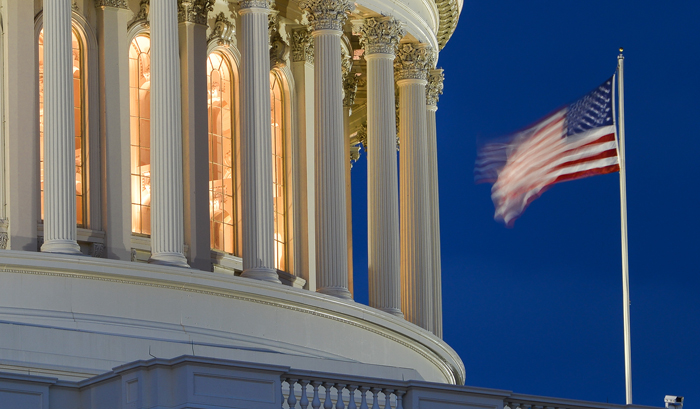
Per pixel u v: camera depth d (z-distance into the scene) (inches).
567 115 3348.9
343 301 3257.9
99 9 3304.6
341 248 3444.9
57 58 3021.7
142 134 3361.2
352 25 3789.4
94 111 3257.9
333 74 3511.3
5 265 2849.4
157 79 3139.8
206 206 3395.7
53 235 2957.7
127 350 2787.9
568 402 2556.6
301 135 3698.3
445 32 4274.1
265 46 3361.2
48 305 2864.2
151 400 2208.4
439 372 3695.9
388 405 2383.1
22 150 3110.2
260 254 3265.3
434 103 4153.5
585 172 3319.4
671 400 2674.7
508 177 3378.4
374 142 3700.8
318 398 2319.1
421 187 3887.8
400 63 3941.9
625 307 3292.3
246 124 3321.9
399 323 3410.4
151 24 3169.3
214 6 3506.4
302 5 3560.5
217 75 3526.1
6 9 3154.5
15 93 3125.0
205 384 2207.2
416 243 3855.8
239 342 3038.9
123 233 3238.2
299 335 3174.2
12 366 2623.0
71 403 2322.8
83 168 3238.2
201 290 3021.7
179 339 2942.9
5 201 3080.7
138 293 2950.3
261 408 2237.9
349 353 3280.0
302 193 3673.7
